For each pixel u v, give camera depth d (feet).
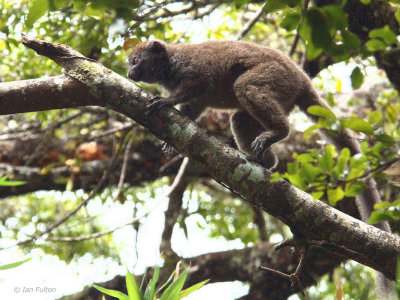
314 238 24.82
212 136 25.44
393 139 17.99
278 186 24.70
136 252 39.06
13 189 42.88
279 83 30.71
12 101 25.52
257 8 44.60
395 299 24.64
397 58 29.07
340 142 31.12
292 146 41.55
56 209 49.60
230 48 32.37
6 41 33.45
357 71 23.18
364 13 29.84
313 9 14.49
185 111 33.30
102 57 34.04
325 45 14.88
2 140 41.52
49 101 25.75
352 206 38.58
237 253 42.98
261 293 42.04
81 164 41.75
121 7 16.21
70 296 40.73
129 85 25.52
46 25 32.99
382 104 38.01
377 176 18.66
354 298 34.83
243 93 30.55
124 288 41.52
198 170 43.39
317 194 18.89
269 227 49.52
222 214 52.01
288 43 45.09
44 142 42.45
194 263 42.55
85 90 25.44
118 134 41.91
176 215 43.60
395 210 19.43
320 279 40.98
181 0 30.99
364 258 24.16
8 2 34.14
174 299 22.22
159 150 42.91
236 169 24.93
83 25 31.30
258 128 33.96
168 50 33.78
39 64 37.60
